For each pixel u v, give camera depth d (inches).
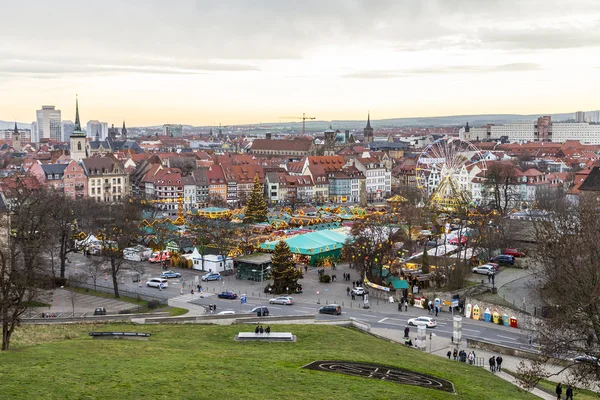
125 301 5974.4
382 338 4672.7
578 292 3299.7
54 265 7440.9
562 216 6230.3
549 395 3476.9
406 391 2920.8
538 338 3976.4
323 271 7303.2
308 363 3312.0
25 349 3326.8
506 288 6151.6
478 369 3843.5
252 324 4665.4
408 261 7209.6
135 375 2726.4
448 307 5738.2
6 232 6122.1
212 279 6963.6
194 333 4165.8
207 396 2492.6
